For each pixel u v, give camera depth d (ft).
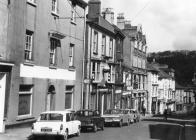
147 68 220.02
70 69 95.35
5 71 62.49
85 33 111.65
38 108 76.59
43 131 57.77
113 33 138.41
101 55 125.49
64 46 91.35
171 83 274.16
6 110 63.10
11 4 64.59
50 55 84.43
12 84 65.10
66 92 94.53
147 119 147.74
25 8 69.92
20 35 68.08
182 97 312.50
